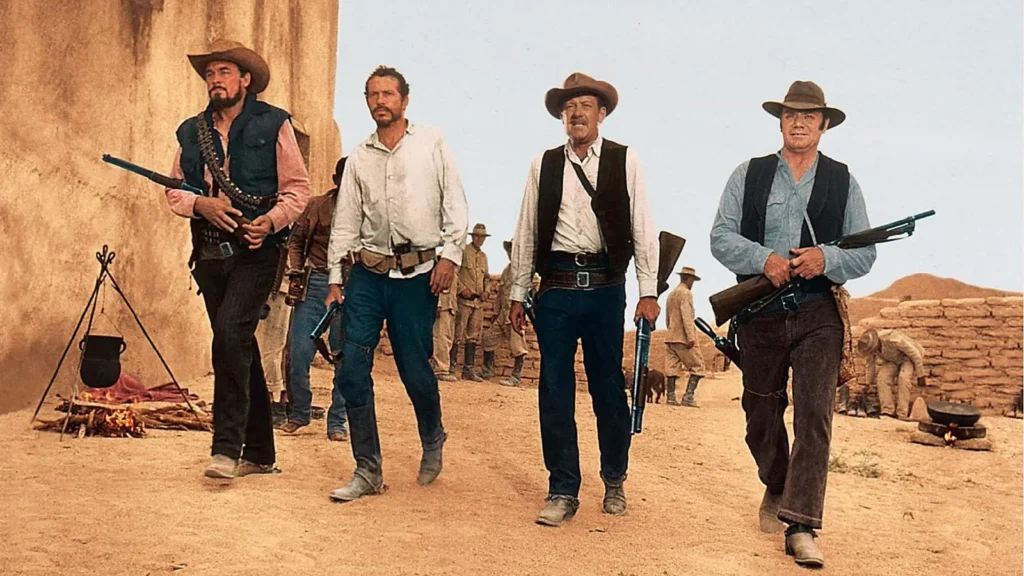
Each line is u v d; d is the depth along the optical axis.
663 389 16.53
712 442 9.86
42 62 8.01
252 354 5.62
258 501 5.17
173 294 10.66
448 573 4.21
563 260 5.26
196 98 11.05
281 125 5.49
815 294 4.86
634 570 4.45
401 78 5.51
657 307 5.35
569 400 5.29
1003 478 8.87
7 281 7.62
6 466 5.74
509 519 5.21
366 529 4.80
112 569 4.00
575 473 5.30
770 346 4.96
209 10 11.62
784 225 5.00
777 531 5.29
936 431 11.67
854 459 9.26
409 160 5.48
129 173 9.51
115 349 7.47
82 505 4.89
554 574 4.31
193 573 4.01
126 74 9.43
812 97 5.05
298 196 5.49
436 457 5.91
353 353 5.41
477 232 16.89
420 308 5.56
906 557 5.12
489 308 18.30
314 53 16.02
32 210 7.91
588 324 5.31
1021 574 4.93
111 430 7.04
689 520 5.55
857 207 5.04
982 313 17.45
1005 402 17.30
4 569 3.92
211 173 5.48
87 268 8.77
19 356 7.80
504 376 18.17
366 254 5.48
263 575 4.02
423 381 5.65
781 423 5.10
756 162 5.15
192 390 10.18
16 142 7.67
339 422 7.41
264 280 5.47
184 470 5.87
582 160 5.32
